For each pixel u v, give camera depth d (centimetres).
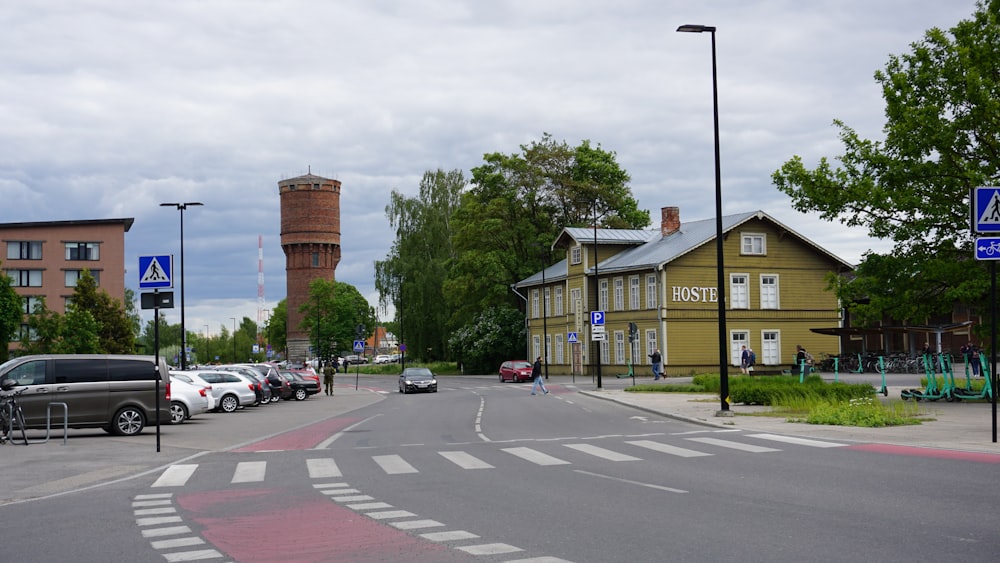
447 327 8712
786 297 6184
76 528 1009
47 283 9400
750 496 1109
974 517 927
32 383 2328
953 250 2959
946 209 2881
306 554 824
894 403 2431
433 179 9112
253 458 1742
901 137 2977
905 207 2916
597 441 1916
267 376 4603
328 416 3253
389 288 8994
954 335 6369
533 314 7919
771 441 1805
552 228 8331
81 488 1380
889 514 957
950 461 1398
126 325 7256
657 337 5966
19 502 1246
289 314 12425
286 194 12394
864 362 5691
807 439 1820
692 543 832
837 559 750
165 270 1914
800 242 6250
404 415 3150
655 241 6762
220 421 3016
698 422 2378
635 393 4166
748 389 3003
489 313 8200
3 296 5947
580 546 831
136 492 1304
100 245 9569
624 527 922
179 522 1027
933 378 2891
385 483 1319
